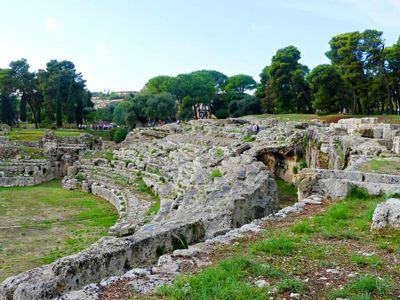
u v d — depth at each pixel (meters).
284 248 8.45
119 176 33.97
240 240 9.52
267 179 17.42
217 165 25.58
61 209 26.25
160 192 25.19
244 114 85.12
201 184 19.61
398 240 8.95
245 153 28.75
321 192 14.46
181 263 8.02
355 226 10.25
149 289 6.76
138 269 7.75
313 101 65.44
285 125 37.88
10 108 83.69
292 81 70.81
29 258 15.88
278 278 6.96
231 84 110.69
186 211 14.19
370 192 13.88
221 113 90.56
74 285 7.79
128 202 25.20
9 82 84.19
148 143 43.25
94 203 28.34
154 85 98.62
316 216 11.46
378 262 7.55
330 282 6.75
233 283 6.53
